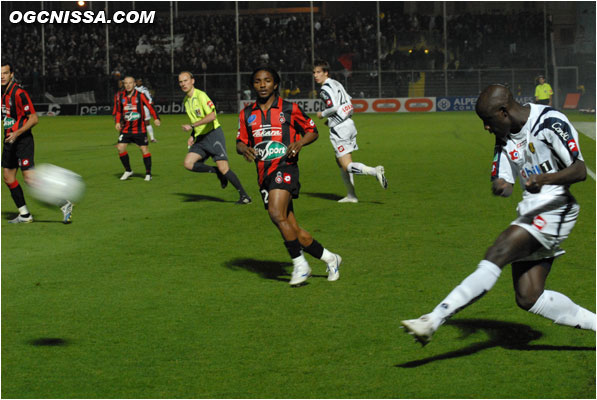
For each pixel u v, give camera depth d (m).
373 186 16.58
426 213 12.91
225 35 62.22
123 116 18.38
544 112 5.69
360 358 6.11
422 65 58.12
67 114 59.28
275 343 6.50
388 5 69.19
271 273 9.03
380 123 42.62
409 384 5.57
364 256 9.79
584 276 8.48
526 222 5.72
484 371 5.81
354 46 59.97
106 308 7.62
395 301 7.70
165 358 6.18
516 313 7.24
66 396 5.45
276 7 76.19
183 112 58.78
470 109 57.25
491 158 22.14
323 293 8.07
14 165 12.43
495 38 59.38
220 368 5.94
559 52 60.75
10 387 5.62
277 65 58.66
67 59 63.38
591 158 21.22
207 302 7.80
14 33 65.19
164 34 63.47
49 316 7.37
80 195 6.79
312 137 8.34
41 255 10.13
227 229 11.88
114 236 11.41
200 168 14.78
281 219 8.25
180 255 10.03
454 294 5.51
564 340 6.48
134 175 19.66
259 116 8.44
